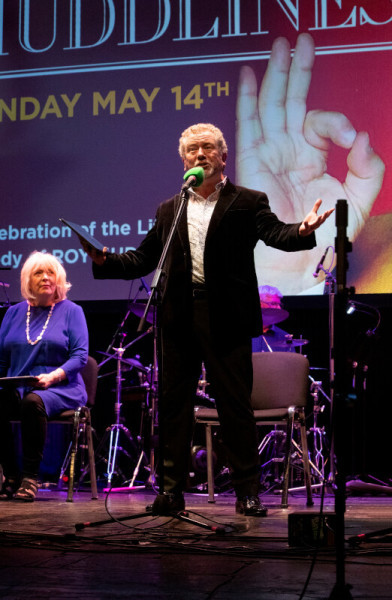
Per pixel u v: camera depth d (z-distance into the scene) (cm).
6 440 392
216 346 287
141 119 579
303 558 192
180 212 258
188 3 579
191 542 219
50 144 588
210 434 387
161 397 260
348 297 173
